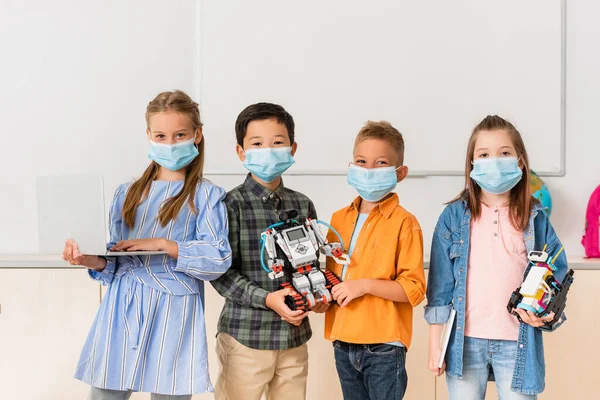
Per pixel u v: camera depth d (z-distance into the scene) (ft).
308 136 7.20
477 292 4.55
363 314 4.69
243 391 4.69
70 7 6.99
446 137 7.29
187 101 4.74
